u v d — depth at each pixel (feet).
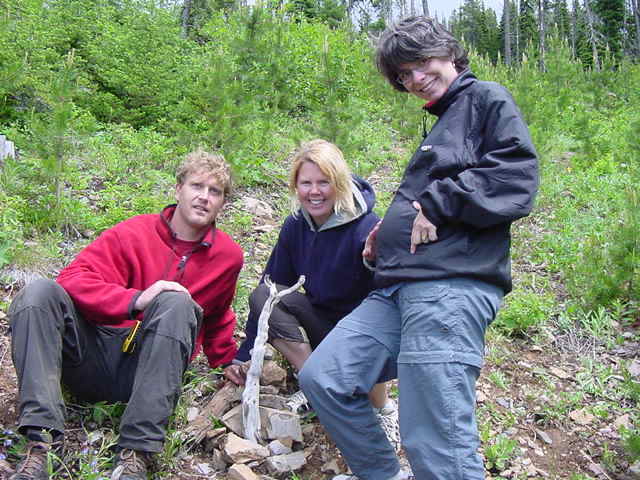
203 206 10.21
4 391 10.18
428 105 8.64
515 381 13.14
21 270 13.62
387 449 8.52
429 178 8.00
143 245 10.25
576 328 15.52
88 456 8.66
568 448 11.05
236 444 9.53
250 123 28.48
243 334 13.19
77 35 34.35
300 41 48.19
